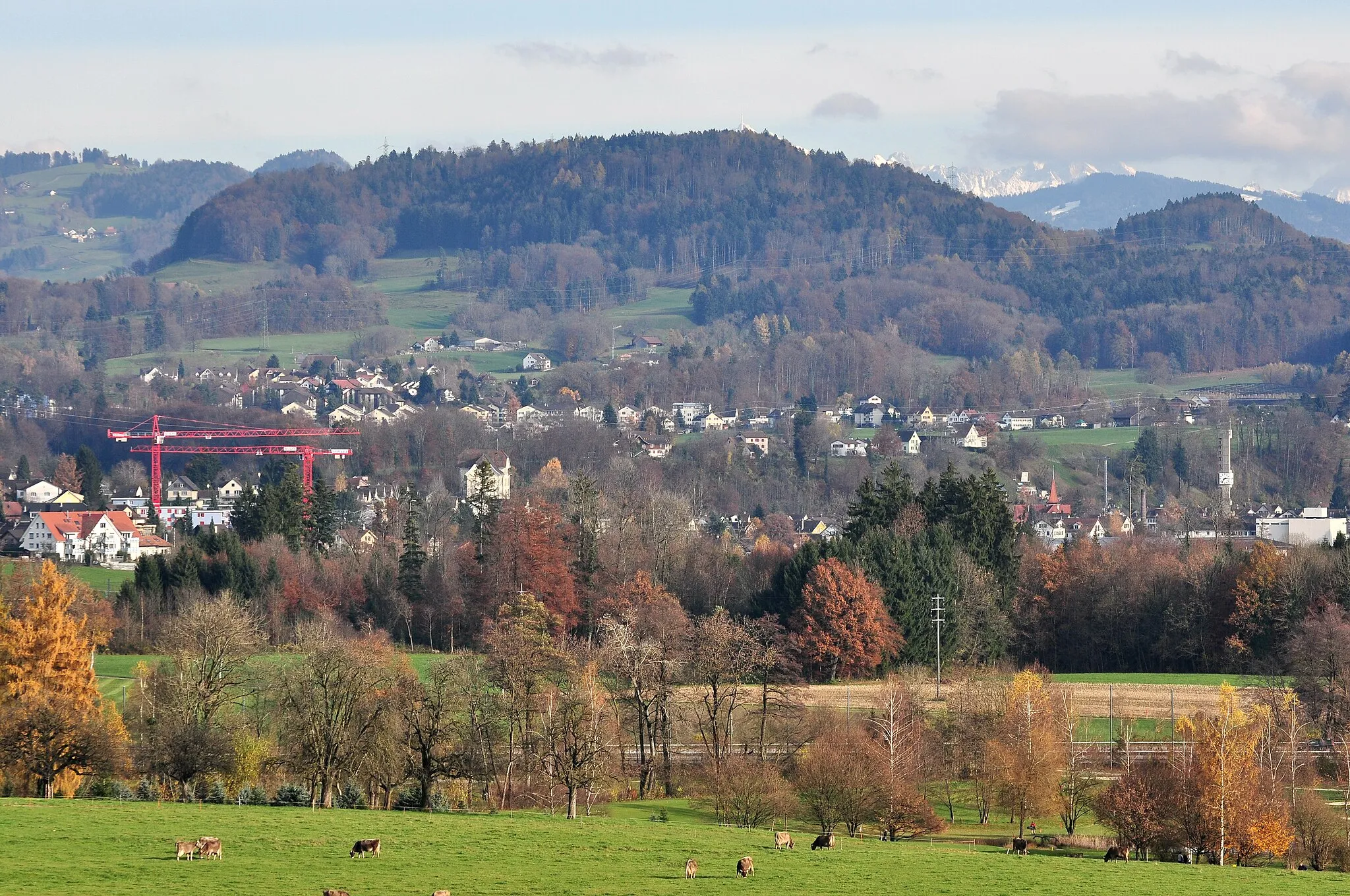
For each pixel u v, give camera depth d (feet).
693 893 636.07
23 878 627.05
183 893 608.19
